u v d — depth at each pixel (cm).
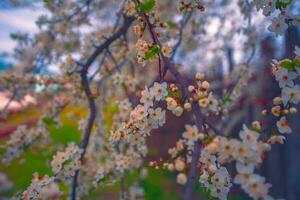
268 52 553
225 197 189
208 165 181
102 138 413
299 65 190
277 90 594
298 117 586
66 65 342
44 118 385
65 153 255
